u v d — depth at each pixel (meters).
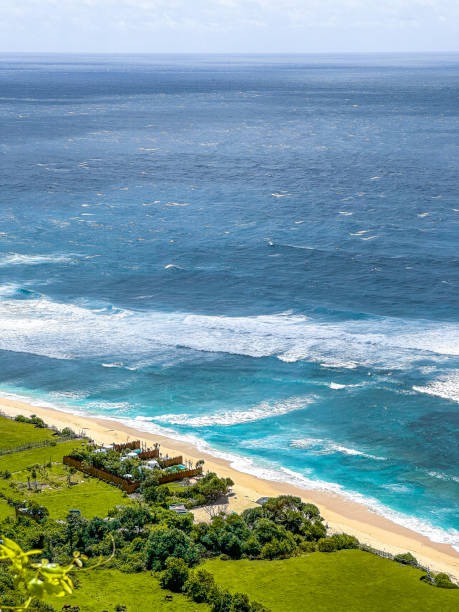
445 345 105.69
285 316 119.56
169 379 98.12
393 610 52.81
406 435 82.44
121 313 121.38
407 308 121.94
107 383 97.25
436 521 66.81
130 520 63.53
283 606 53.31
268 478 74.31
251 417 87.75
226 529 63.25
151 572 57.84
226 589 54.44
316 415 87.69
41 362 103.38
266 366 100.94
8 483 70.56
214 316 120.06
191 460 77.31
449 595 54.97
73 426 85.31
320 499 70.44
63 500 67.81
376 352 104.00
